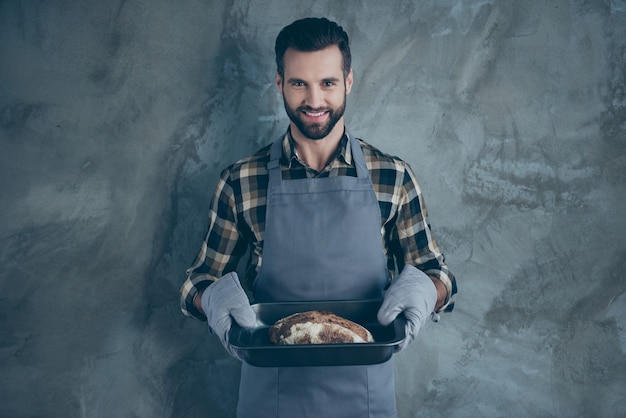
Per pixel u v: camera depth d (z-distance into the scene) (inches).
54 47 56.3
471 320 60.7
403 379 61.7
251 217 49.9
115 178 58.0
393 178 50.1
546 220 59.1
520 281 59.9
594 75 57.2
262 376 48.5
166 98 57.6
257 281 49.4
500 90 57.9
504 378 61.1
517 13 56.9
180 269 59.6
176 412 60.9
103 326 59.1
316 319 41.1
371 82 58.2
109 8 56.2
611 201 58.5
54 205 57.6
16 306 57.9
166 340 60.1
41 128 56.9
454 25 57.2
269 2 57.1
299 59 44.8
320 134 46.9
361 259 47.8
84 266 58.3
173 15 56.7
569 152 58.2
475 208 59.5
